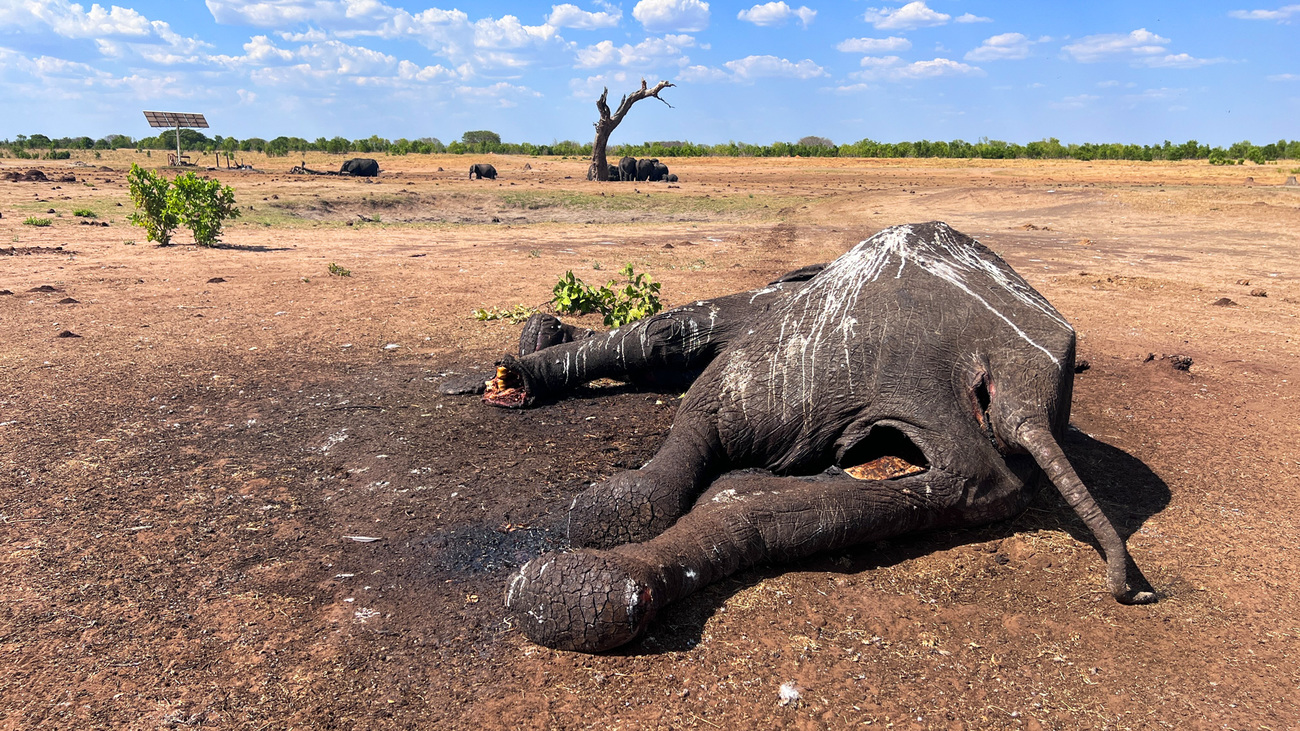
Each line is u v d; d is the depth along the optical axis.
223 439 5.20
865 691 2.96
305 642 3.16
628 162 38.06
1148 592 3.55
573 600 3.05
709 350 5.65
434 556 3.82
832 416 4.19
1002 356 4.19
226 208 15.09
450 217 23.94
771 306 4.88
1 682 2.87
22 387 6.08
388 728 2.73
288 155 60.06
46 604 3.34
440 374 6.71
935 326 4.24
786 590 3.55
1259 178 36.31
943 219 22.08
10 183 23.89
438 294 10.16
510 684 2.95
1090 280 11.89
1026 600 3.57
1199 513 4.43
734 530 3.55
